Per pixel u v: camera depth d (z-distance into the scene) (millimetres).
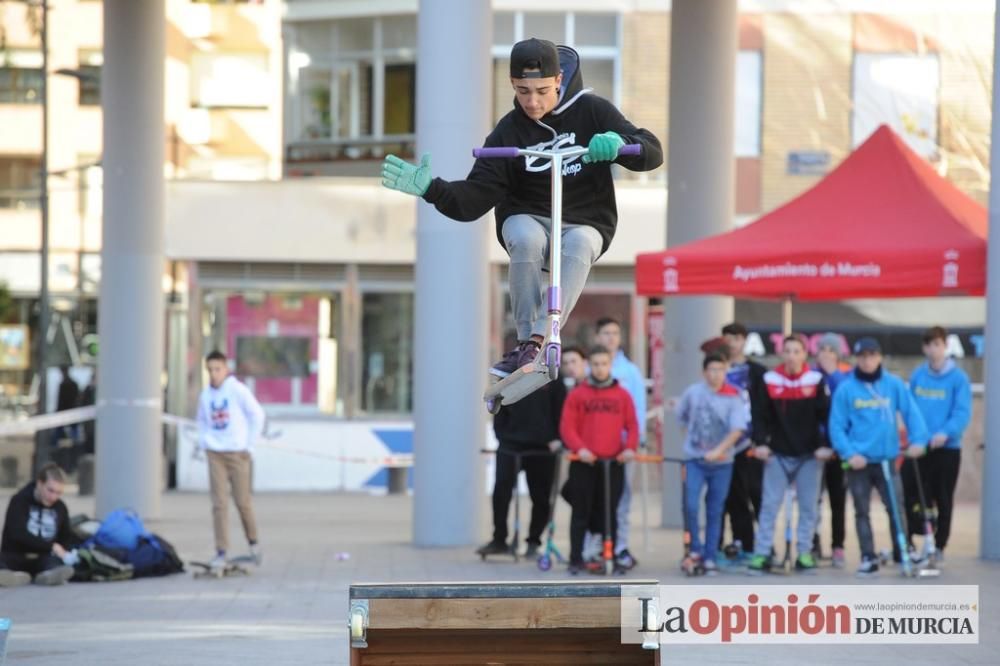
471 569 23156
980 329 43094
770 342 42969
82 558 22484
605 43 48500
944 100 48562
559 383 24062
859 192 25203
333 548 26406
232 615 18875
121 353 30891
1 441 47312
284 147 51594
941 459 23891
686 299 30109
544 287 10570
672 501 30328
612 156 9734
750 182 48500
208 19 58875
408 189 10188
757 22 48531
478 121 25578
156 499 31484
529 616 9812
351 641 9828
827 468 23750
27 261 61625
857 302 43625
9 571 21922
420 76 25703
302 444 43312
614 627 9906
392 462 38156
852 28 48531
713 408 22172
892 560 24141
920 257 23547
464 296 25984
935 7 48531
